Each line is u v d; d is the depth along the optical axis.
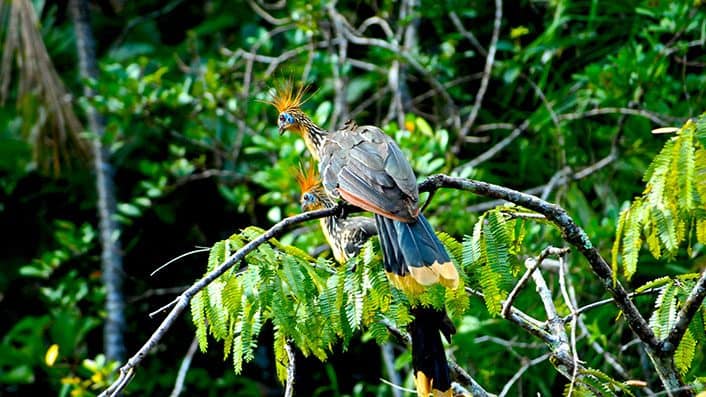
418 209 6.12
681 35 11.81
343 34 13.20
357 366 13.75
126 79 12.70
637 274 10.56
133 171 15.05
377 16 13.43
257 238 5.91
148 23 15.29
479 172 11.37
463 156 13.14
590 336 9.48
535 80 12.86
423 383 6.24
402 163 6.36
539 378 10.88
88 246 13.59
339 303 5.97
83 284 13.50
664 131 5.64
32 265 13.47
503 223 6.03
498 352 11.00
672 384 6.28
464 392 6.80
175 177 13.79
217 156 13.85
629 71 11.14
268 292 5.88
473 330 10.48
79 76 14.89
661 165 5.61
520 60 12.16
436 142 11.30
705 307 6.14
